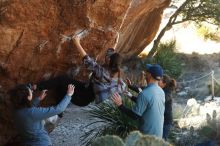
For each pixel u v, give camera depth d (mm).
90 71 6777
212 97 13188
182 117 10430
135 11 8695
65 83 6477
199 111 10922
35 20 5969
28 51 6254
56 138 9594
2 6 5758
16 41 6055
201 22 18328
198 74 15734
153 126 5961
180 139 8492
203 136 8492
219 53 18344
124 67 15047
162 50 16000
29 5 5820
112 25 6578
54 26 6156
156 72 6023
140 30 14023
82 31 6402
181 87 14469
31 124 5516
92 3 6152
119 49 14156
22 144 5625
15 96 5496
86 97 6379
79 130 10117
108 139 4664
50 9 5961
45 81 6504
